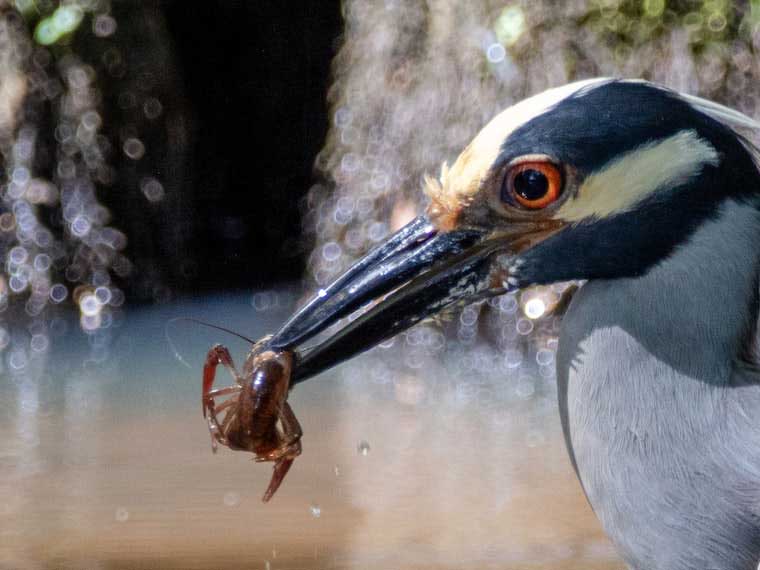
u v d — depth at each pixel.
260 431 6.80
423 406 12.91
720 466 6.29
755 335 6.47
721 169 6.38
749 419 6.29
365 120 19.34
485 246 6.67
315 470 10.45
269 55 24.69
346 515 9.30
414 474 10.29
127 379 14.21
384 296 6.78
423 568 8.12
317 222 20.14
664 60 16.66
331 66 23.62
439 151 18.34
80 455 10.81
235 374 7.18
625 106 6.42
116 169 20.75
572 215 6.51
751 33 16.41
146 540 8.70
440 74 18.33
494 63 17.66
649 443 6.38
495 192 6.58
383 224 19.11
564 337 6.67
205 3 24.09
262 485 10.00
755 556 6.33
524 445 11.23
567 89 6.59
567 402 6.63
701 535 6.34
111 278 20.42
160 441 11.34
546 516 9.27
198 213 23.36
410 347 16.59
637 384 6.40
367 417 12.35
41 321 19.25
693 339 6.36
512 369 15.32
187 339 16.89
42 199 20.11
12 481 10.09
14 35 20.12
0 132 19.98
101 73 20.62
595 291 6.62
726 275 6.38
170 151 21.53
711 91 16.50
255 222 24.02
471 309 16.69
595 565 8.23
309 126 24.59
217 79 24.23
